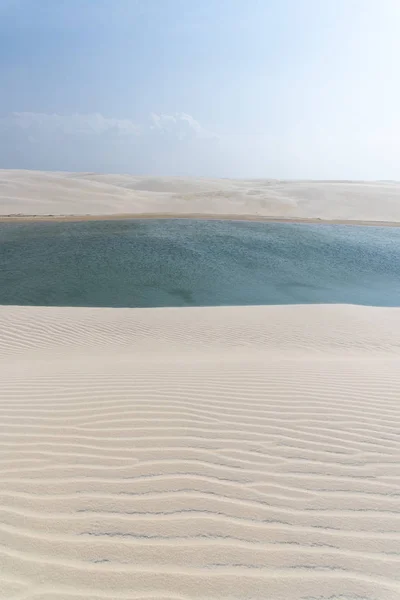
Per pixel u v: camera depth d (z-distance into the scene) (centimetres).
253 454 310
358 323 1040
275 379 493
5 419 362
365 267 2236
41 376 503
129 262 2156
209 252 2441
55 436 330
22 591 195
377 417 383
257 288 1812
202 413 379
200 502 255
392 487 276
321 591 200
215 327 1002
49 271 1944
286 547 224
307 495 265
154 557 216
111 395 423
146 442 323
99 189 5412
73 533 229
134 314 1115
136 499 256
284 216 4091
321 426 361
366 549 224
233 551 221
